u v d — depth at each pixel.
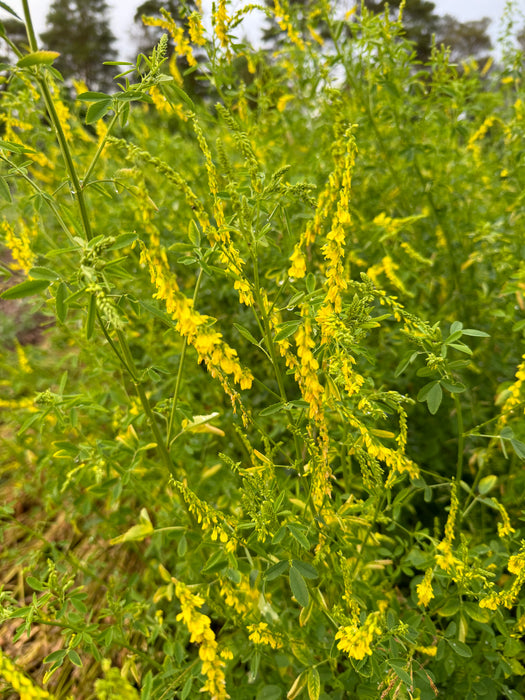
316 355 0.24
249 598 0.28
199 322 0.20
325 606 0.25
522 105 0.53
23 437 0.44
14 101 0.43
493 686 0.29
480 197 0.56
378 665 0.24
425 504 0.44
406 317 0.25
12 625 0.46
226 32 0.42
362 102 0.49
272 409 0.25
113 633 0.30
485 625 0.28
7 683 0.22
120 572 0.47
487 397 0.46
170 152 0.55
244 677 0.34
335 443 0.33
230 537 0.23
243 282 0.23
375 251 0.48
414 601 0.30
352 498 0.29
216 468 0.38
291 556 0.24
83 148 0.57
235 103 0.54
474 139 0.56
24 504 0.57
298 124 0.58
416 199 0.52
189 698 0.31
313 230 0.23
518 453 0.27
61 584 0.29
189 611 0.20
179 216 0.52
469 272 0.52
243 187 0.27
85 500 0.40
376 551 0.32
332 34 0.46
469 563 0.30
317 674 0.25
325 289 0.23
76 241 0.21
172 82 0.23
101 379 0.52
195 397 0.54
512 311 0.37
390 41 0.45
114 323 0.18
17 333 0.89
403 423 0.24
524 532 0.33
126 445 0.32
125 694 0.20
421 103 0.50
